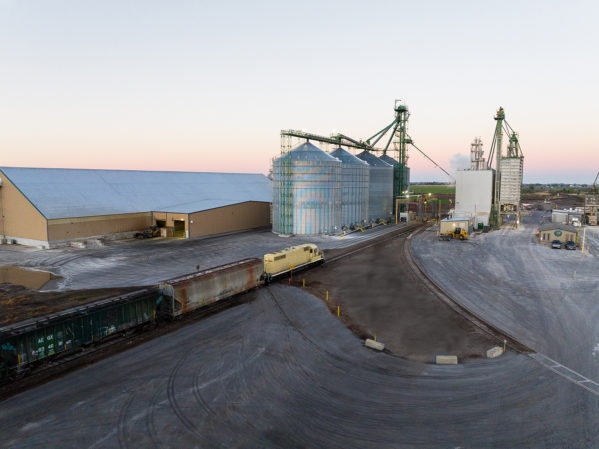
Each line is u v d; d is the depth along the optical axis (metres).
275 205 76.00
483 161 96.62
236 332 27.80
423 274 45.50
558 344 26.05
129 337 26.67
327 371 22.30
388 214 104.25
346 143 93.62
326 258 54.59
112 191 73.94
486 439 16.34
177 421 17.47
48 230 57.41
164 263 48.81
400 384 20.88
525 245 66.19
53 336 22.38
